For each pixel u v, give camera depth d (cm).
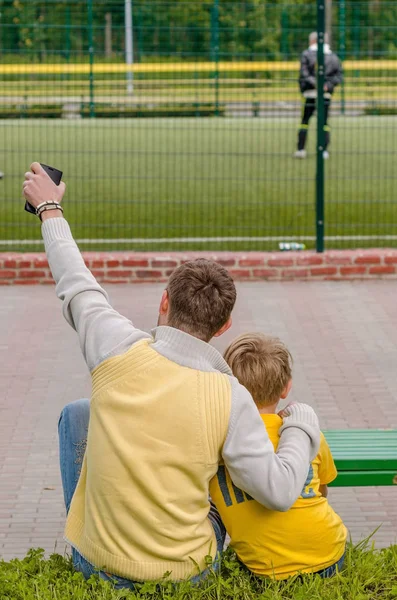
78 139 1945
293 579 336
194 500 321
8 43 2873
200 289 323
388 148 1855
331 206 1302
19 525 498
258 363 346
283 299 926
